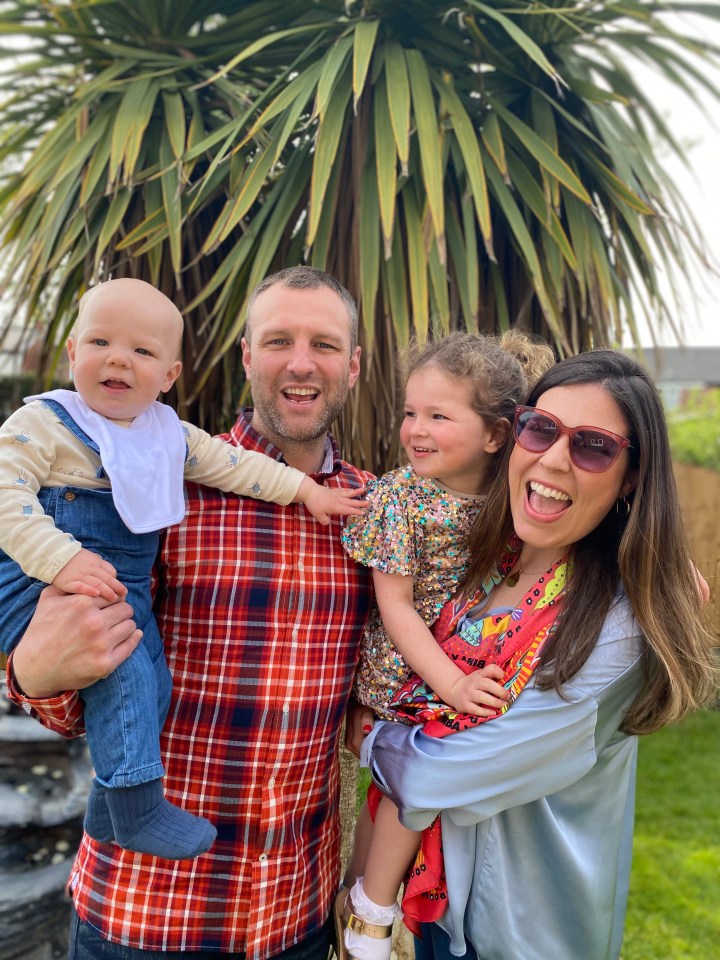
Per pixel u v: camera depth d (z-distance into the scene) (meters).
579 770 0.82
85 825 0.88
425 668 0.90
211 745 0.95
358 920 0.96
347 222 1.65
